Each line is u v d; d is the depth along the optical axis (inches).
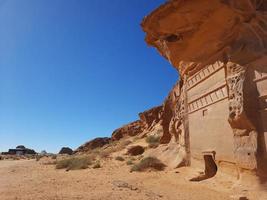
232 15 390.9
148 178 652.1
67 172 900.0
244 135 445.1
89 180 659.4
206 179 561.0
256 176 409.4
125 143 1788.9
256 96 425.7
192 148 712.4
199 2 358.6
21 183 651.5
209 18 393.1
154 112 2148.1
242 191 413.4
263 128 410.6
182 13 378.0
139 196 432.8
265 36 409.1
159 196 430.9
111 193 464.1
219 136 552.4
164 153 943.0
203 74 645.9
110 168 936.3
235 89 460.8
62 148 3850.9
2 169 1179.3
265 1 392.2
